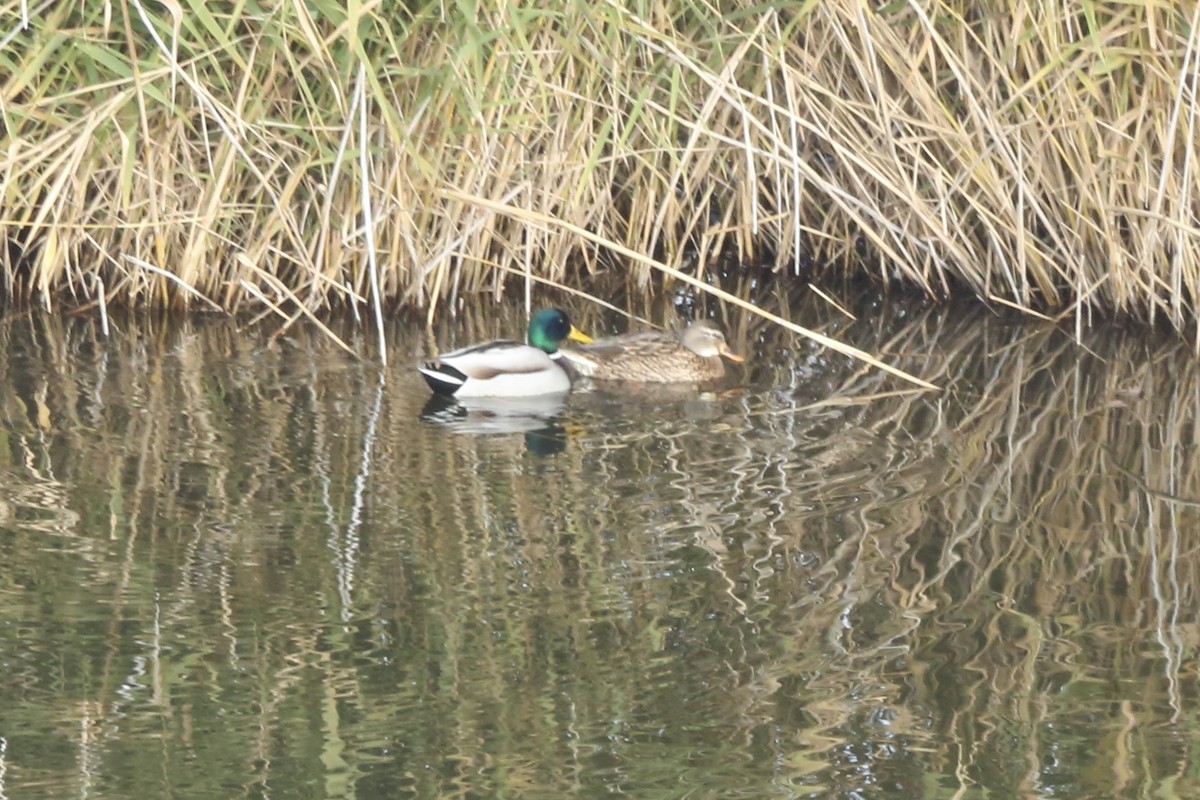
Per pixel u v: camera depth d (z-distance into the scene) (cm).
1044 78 1500
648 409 1304
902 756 783
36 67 1334
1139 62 1457
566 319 1446
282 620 898
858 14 1462
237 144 1389
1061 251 1559
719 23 1557
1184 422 1283
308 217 1548
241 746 774
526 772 758
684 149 1633
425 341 1475
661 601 936
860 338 1534
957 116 1597
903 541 1032
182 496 1075
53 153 1485
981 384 1387
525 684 841
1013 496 1113
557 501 1085
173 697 816
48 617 892
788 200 1645
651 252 1652
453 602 927
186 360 1391
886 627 913
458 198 1384
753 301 1666
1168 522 1068
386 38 1440
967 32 1545
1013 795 745
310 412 1263
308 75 1485
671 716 815
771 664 870
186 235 1525
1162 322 1581
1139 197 1489
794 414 1297
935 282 1698
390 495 1088
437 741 785
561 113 1541
